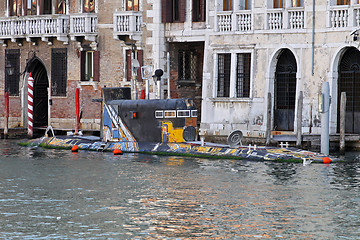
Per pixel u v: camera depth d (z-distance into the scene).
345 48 46.56
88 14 58.59
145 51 56.91
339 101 47.47
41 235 23.94
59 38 59.62
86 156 43.47
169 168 37.41
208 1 52.34
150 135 44.41
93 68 59.25
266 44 49.62
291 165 37.91
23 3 62.50
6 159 42.50
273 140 44.72
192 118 43.28
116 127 46.03
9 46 63.94
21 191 31.45
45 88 63.94
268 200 28.84
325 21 47.06
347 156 41.91
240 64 51.38
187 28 54.97
